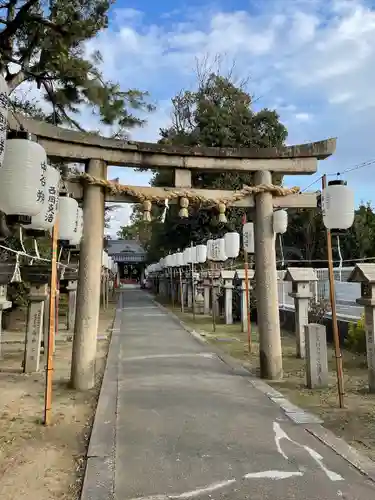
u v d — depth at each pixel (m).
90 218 6.53
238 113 20.25
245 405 5.63
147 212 6.75
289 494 3.24
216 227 21.05
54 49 6.29
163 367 8.25
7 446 4.25
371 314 6.10
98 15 6.81
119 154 6.69
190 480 3.48
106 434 4.52
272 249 7.36
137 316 19.44
